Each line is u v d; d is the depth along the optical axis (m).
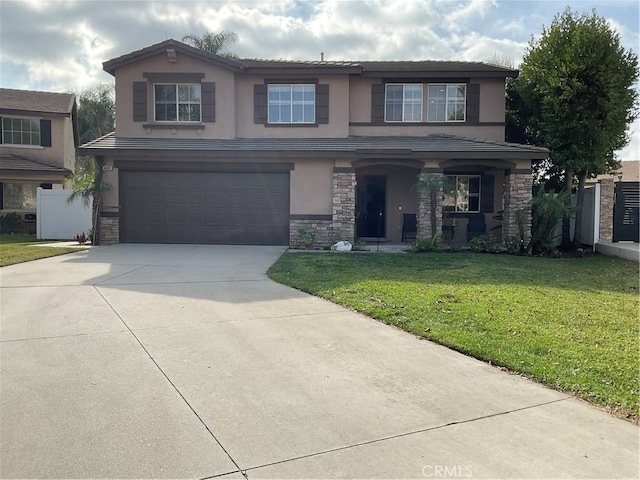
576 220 16.69
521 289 8.66
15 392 4.22
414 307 7.13
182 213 16.39
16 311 6.91
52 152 24.86
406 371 4.80
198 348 5.40
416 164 15.66
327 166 15.95
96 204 16.12
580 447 3.41
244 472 3.10
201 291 8.39
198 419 3.78
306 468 3.15
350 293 8.09
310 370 4.80
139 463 3.19
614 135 16.36
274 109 17.16
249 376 4.64
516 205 15.53
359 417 3.84
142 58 16.59
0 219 23.03
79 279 9.43
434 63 18.70
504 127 17.38
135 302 7.50
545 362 4.91
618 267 12.02
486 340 5.59
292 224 16.00
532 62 17.27
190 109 17.03
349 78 17.20
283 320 6.56
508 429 3.66
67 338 5.70
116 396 4.17
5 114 23.89
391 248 15.77
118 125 16.84
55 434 3.53
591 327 6.17
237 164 16.12
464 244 16.80
